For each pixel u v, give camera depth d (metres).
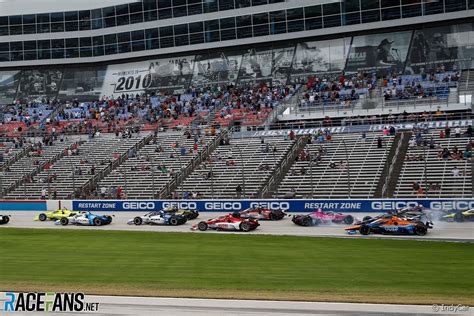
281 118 54.56
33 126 64.06
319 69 61.50
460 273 19.61
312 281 18.75
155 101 65.25
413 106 49.88
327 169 42.66
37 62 72.94
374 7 59.19
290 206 38.59
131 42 70.12
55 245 28.81
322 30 61.47
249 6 64.25
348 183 37.62
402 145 43.81
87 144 56.69
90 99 70.38
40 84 72.94
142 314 15.68
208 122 56.69
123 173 48.94
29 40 72.88
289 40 63.81
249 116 56.22
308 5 61.81
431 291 17.05
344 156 44.12
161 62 69.62
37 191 49.00
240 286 18.27
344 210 37.16
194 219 38.22
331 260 22.61
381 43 60.00
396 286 17.78
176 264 22.45
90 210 44.59
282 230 32.06
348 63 60.62
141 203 43.00
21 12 72.88
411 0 57.66
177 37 67.81
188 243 28.36
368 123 50.56
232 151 48.75
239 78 64.69
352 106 52.44
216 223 32.69
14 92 72.75
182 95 64.88
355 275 19.58
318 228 32.38
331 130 49.03
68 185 49.00
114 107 65.88
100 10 71.25
